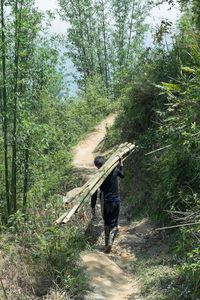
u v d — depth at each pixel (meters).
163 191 7.57
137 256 7.16
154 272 6.23
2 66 8.80
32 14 8.88
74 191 9.55
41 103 10.09
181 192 6.44
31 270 6.15
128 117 11.52
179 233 6.59
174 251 6.15
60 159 13.12
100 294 5.89
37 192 9.77
